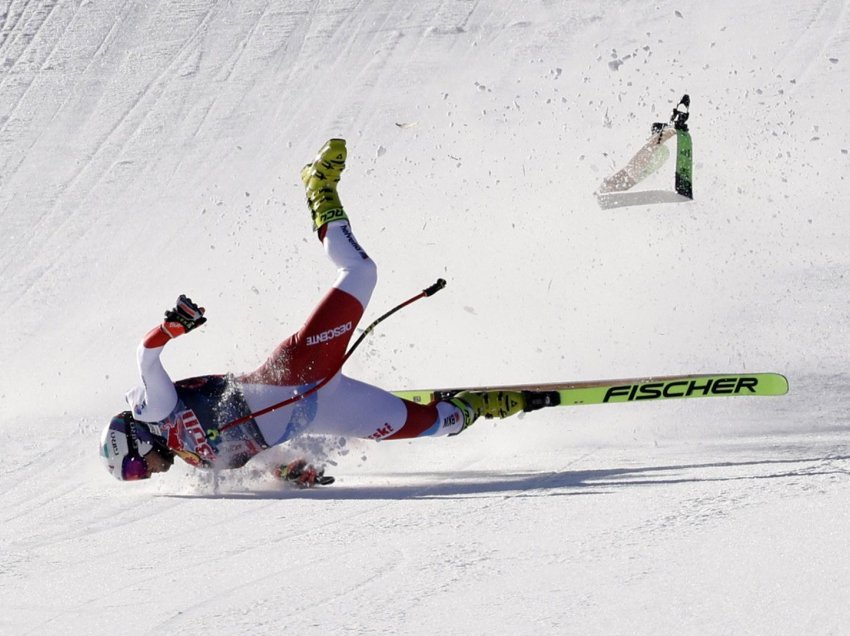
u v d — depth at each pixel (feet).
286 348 65.21
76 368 102.17
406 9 201.57
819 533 41.83
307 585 43.04
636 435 72.54
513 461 69.05
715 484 53.06
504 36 191.31
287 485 66.23
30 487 69.67
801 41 183.11
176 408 65.05
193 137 165.89
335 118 167.73
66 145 167.32
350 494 62.08
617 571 40.34
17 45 201.87
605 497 53.26
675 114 121.29
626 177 123.85
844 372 80.74
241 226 137.18
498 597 39.01
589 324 98.43
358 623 37.88
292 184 148.77
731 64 176.96
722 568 39.22
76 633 39.91
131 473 66.33
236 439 65.00
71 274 128.26
